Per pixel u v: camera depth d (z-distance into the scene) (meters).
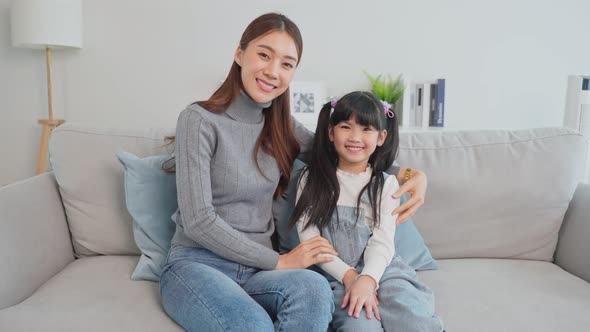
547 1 2.91
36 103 2.91
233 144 1.29
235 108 1.33
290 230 1.45
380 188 1.40
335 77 2.94
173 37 2.87
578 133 1.64
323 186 1.41
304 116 2.71
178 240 1.30
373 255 1.31
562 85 3.00
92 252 1.55
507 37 2.94
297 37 1.29
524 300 1.27
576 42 2.96
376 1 2.87
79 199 1.53
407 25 2.91
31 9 2.48
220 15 2.85
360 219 1.39
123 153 1.45
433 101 2.76
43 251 1.38
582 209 1.53
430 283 1.39
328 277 1.34
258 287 1.18
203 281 1.13
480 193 1.57
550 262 1.59
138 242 1.41
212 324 1.03
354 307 1.17
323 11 2.87
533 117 3.04
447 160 1.60
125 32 2.85
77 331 1.05
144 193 1.41
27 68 2.87
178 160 1.24
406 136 1.67
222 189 1.29
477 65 2.96
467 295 1.30
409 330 1.14
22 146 2.96
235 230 1.23
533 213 1.57
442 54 2.94
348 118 1.38
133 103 2.93
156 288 1.31
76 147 1.55
